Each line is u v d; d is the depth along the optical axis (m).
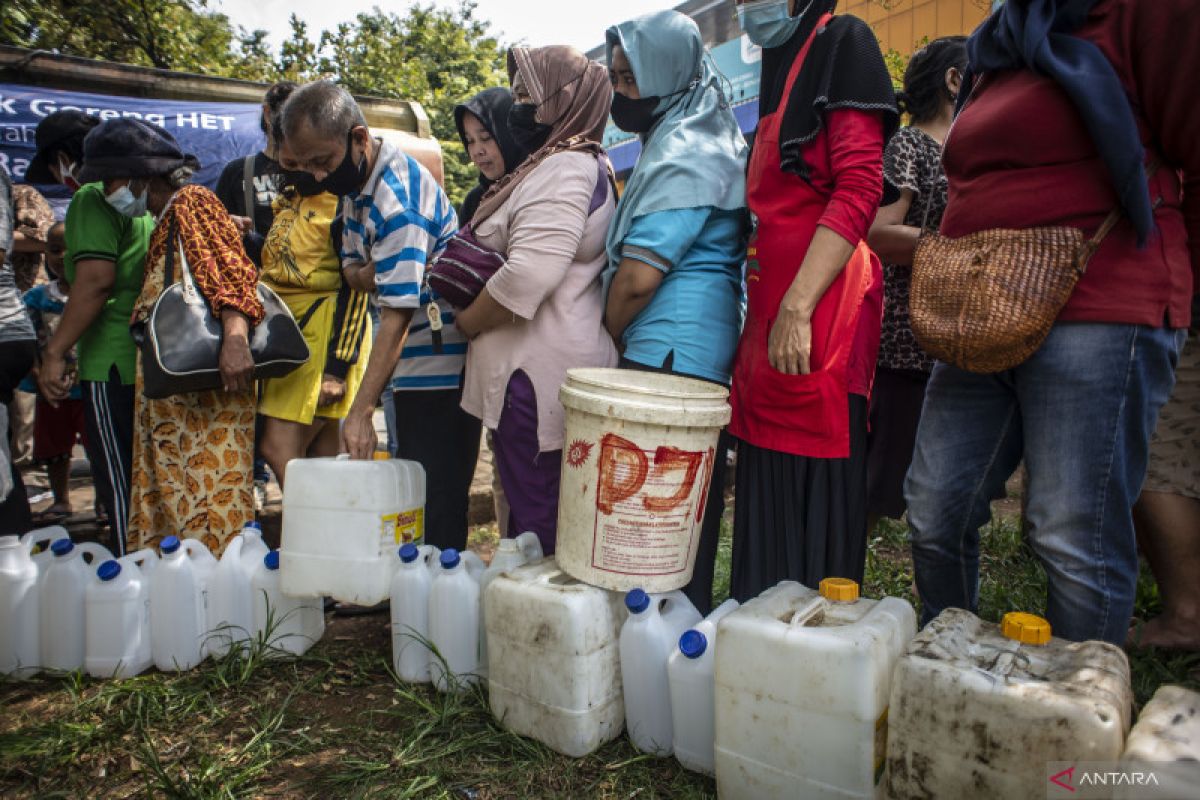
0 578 2.78
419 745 2.32
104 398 3.31
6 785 2.23
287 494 2.76
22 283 5.34
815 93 2.26
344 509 2.71
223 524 3.18
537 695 2.26
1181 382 2.57
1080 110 1.80
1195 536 2.62
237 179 4.04
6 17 11.17
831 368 2.29
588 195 2.66
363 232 3.18
